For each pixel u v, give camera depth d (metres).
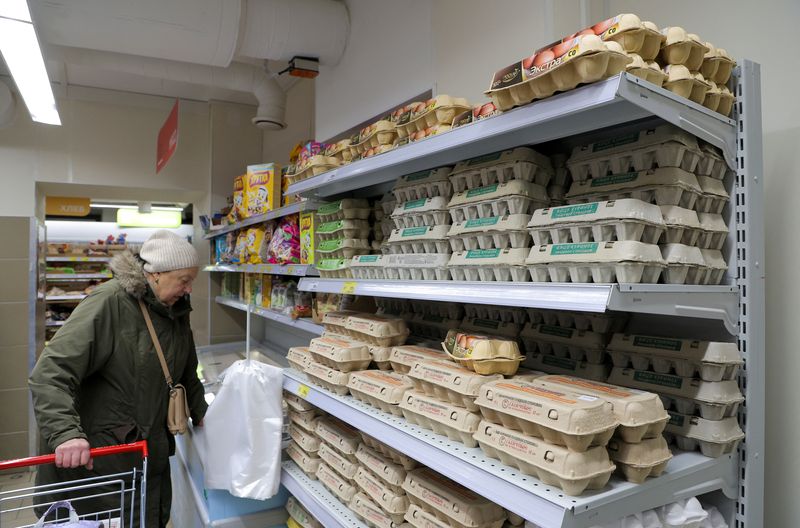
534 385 1.24
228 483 2.24
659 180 1.19
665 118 1.10
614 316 1.53
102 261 7.50
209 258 6.78
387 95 3.19
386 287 1.79
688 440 1.27
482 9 2.41
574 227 1.21
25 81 3.43
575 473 0.99
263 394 2.22
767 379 1.52
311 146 2.70
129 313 2.20
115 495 2.18
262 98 4.86
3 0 2.38
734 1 1.61
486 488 1.15
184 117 6.41
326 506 1.92
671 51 1.18
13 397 5.12
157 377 2.26
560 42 1.10
